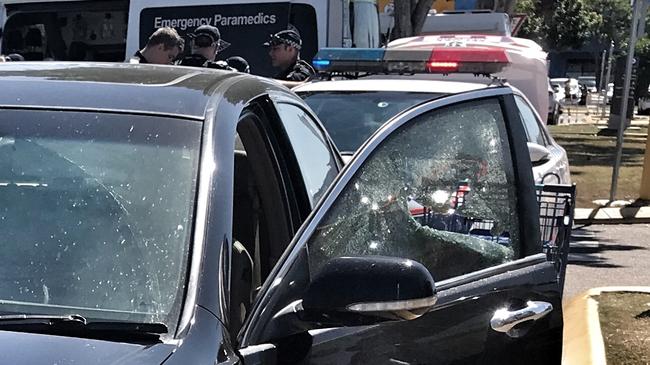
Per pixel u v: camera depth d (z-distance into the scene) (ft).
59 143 7.70
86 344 6.03
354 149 19.63
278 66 26.45
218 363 6.13
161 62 21.63
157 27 33.14
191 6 32.71
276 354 6.73
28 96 8.10
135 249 6.95
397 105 21.12
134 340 6.17
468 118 10.21
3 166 7.68
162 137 7.59
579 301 20.89
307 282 7.31
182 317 6.39
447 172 9.76
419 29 43.42
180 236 6.94
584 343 17.53
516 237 10.34
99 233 7.13
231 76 9.23
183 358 5.98
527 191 10.65
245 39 32.01
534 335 9.81
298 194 9.53
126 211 7.20
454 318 8.80
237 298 8.25
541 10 127.75
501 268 9.84
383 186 8.82
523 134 10.94
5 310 6.63
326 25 32.14
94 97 8.07
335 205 7.95
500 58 22.34
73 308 6.65
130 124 7.73
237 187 9.39
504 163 10.50
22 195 7.49
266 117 9.26
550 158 23.47
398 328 8.04
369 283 6.66
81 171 7.52
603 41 169.17
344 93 21.95
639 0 38.24
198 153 7.45
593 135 80.43
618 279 25.75
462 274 9.39
